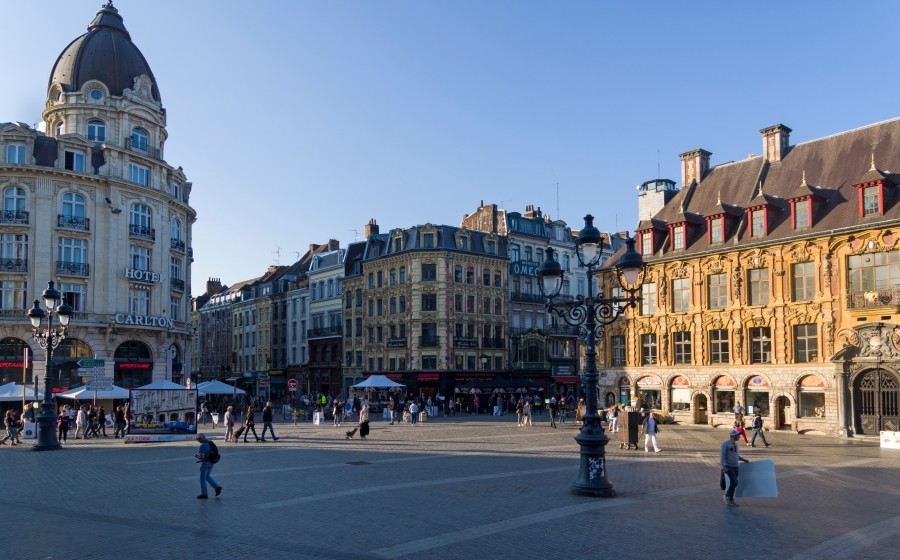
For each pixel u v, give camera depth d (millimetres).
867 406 34688
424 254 63594
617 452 26875
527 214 75938
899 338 33375
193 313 106062
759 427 29969
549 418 50344
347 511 14797
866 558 11180
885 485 18672
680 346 43656
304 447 28688
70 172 49375
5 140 48656
